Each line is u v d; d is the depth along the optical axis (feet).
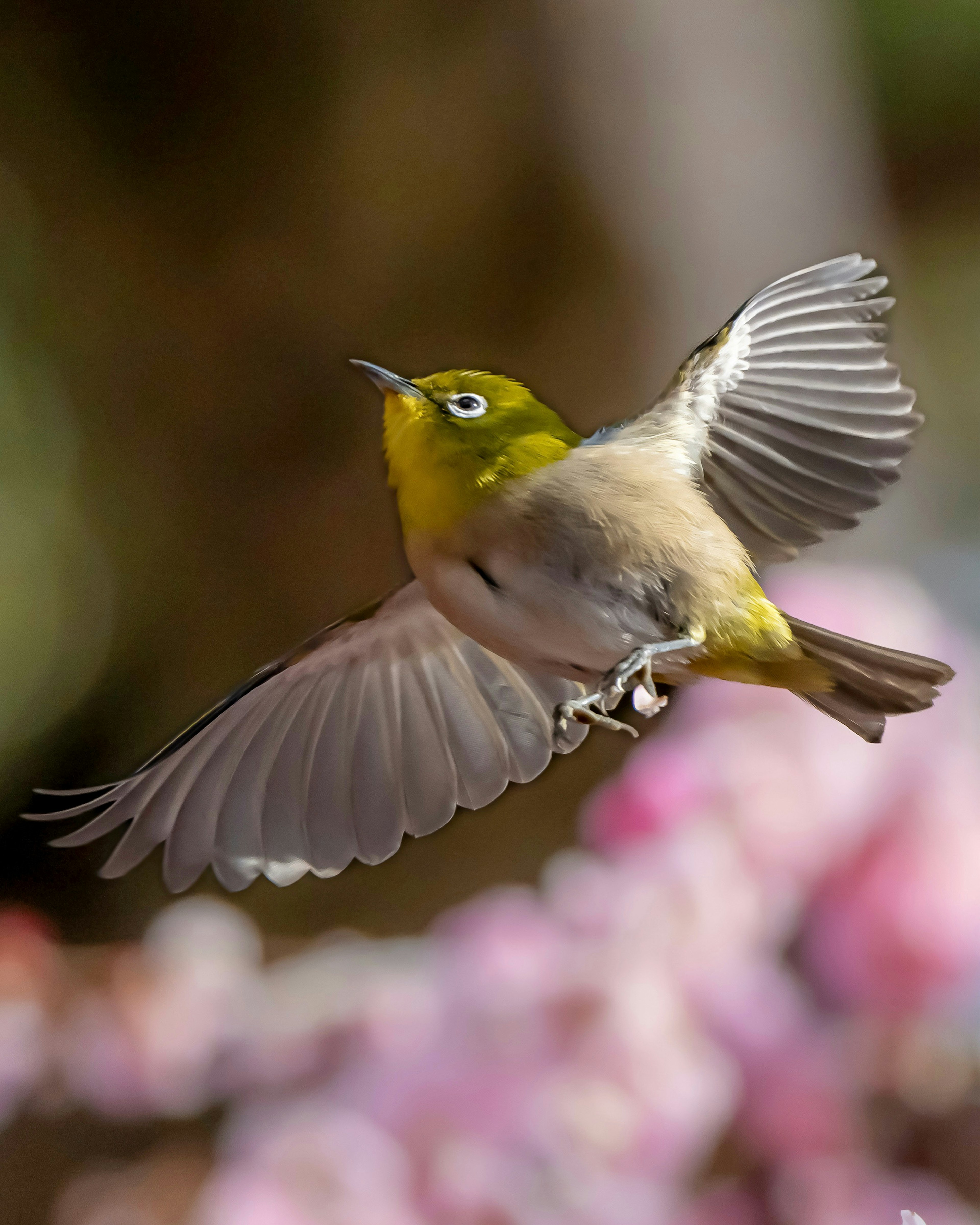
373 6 13.62
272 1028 8.97
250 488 15.25
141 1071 9.03
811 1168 8.86
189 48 14.33
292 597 15.19
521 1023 8.89
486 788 8.96
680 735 8.97
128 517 15.47
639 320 13.88
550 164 13.76
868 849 8.90
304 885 13.19
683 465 8.89
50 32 14.66
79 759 15.65
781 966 8.91
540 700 8.97
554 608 8.85
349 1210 8.87
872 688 8.87
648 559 8.85
